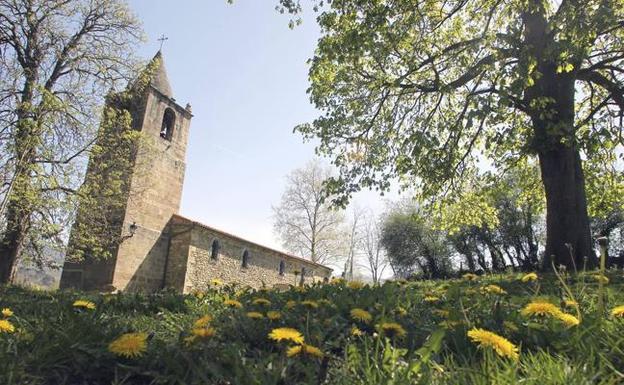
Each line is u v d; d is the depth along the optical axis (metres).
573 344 1.91
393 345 2.09
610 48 12.29
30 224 18.73
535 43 9.30
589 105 15.34
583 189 10.72
